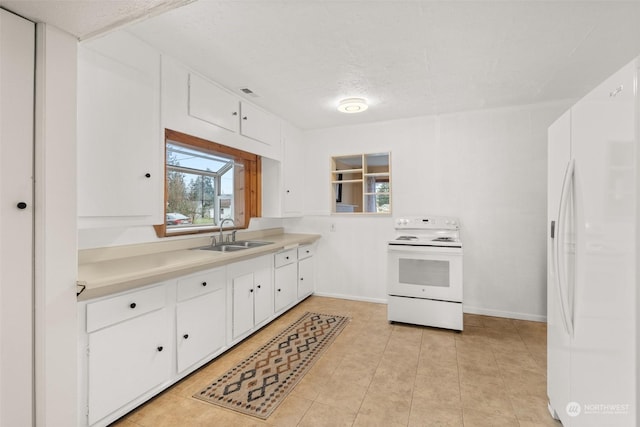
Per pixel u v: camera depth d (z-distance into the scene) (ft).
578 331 4.39
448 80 8.39
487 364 7.59
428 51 6.85
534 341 8.88
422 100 9.95
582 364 4.29
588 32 6.09
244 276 8.81
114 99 5.79
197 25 5.86
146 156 6.45
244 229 11.28
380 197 14.74
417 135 11.79
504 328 9.83
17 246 3.53
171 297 6.50
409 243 10.10
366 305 12.19
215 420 5.61
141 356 5.83
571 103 9.93
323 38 6.32
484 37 6.28
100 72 5.55
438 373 7.18
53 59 3.79
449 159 11.36
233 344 8.39
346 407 5.97
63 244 3.91
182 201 8.98
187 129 7.49
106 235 6.70
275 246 9.71
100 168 5.56
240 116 9.46
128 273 5.27
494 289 10.89
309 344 8.71
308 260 13.00
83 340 4.93
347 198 14.99
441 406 5.99
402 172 12.01
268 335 9.34
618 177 3.46
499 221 10.80
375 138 12.43
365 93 9.34
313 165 13.51
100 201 5.56
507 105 10.48
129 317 5.60
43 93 3.71
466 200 11.16
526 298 10.53
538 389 6.54
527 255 10.50
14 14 3.51
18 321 3.54
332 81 8.45
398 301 10.21
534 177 10.38
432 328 9.89
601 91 3.79
